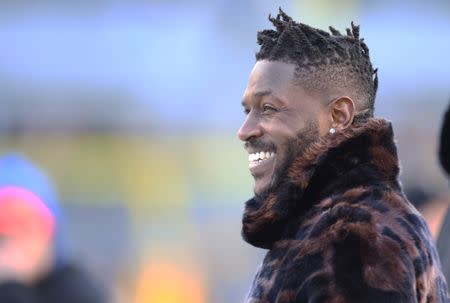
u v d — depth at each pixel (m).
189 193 43.12
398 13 41.19
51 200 15.50
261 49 8.52
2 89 44.25
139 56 43.56
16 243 14.84
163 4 43.28
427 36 40.53
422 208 15.27
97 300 15.64
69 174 44.62
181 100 43.25
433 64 39.66
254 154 8.42
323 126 8.27
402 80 39.12
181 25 42.75
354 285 7.35
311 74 8.26
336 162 8.05
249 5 39.28
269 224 8.21
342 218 7.66
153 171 43.97
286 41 8.35
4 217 14.94
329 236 7.61
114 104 44.34
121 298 35.41
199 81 42.31
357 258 7.44
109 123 44.19
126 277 41.03
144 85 43.75
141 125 44.16
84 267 15.78
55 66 44.47
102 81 44.31
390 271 7.36
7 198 15.07
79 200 44.19
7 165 15.23
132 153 44.41
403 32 40.59
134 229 43.28
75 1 44.31
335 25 40.06
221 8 40.72
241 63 40.44
